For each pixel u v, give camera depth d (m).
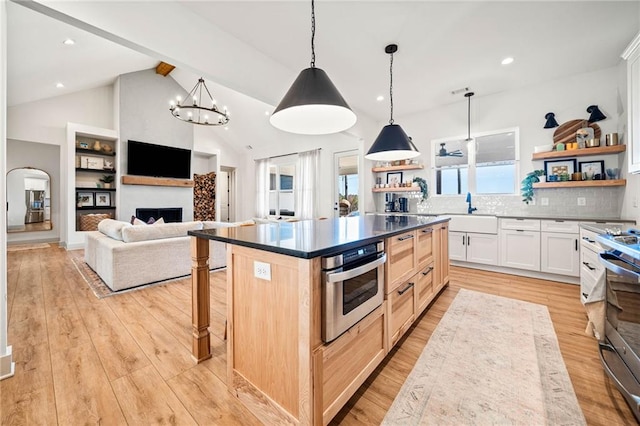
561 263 3.35
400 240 1.92
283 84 3.25
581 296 2.63
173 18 2.27
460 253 4.14
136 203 6.30
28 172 6.39
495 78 3.69
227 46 2.67
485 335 2.11
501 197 4.23
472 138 4.46
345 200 6.19
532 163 3.96
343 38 2.77
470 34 2.70
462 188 4.62
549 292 3.06
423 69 3.42
